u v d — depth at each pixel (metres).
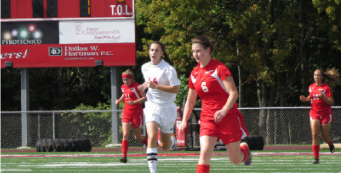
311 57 104.50
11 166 38.97
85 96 114.19
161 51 27.58
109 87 112.19
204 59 20.55
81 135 75.88
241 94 95.94
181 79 83.31
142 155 52.38
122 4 73.75
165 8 86.44
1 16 74.62
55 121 76.25
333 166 37.81
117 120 72.06
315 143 38.69
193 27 87.06
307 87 93.75
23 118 72.50
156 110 27.55
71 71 107.12
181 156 50.03
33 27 74.44
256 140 61.56
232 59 84.56
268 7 89.56
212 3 84.56
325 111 38.84
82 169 36.06
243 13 86.44
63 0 74.25
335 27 83.94
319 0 80.44
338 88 104.00
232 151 20.88
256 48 85.62
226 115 20.59
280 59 83.44
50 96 113.94
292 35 88.88
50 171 34.75
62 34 74.19
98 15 73.88
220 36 91.00
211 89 20.55
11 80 107.69
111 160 45.06
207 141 20.52
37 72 111.81
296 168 36.28
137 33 107.00
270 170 34.78
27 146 72.38
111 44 73.88
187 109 21.72
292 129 73.94
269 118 74.38
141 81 109.25
